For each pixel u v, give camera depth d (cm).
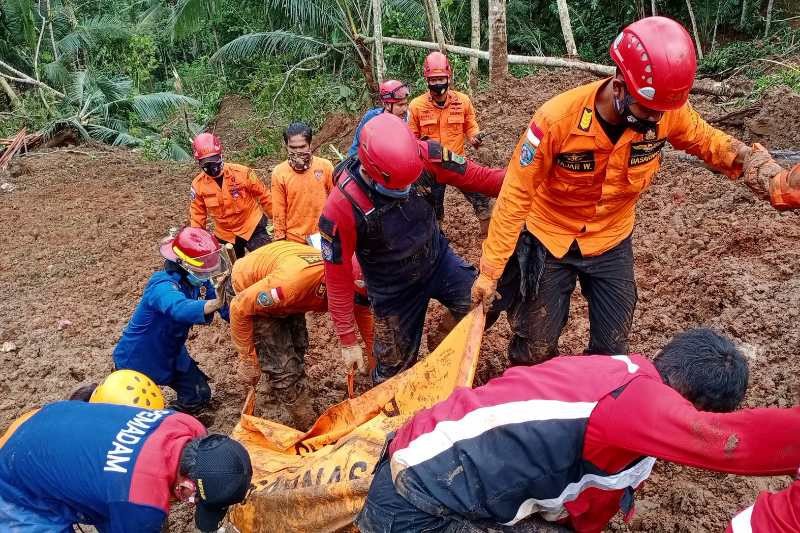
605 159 298
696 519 321
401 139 311
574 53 1095
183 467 242
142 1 1984
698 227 567
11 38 1791
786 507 180
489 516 217
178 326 415
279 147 1179
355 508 273
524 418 207
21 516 247
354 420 327
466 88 1166
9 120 1449
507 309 363
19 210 943
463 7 1430
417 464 216
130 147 1438
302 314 424
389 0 1359
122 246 798
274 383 406
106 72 1764
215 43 1827
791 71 893
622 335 348
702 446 180
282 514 290
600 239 330
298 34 1396
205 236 391
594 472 207
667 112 290
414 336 393
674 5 1544
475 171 363
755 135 723
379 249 348
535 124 295
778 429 171
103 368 549
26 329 624
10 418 500
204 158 597
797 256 482
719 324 444
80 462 243
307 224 581
